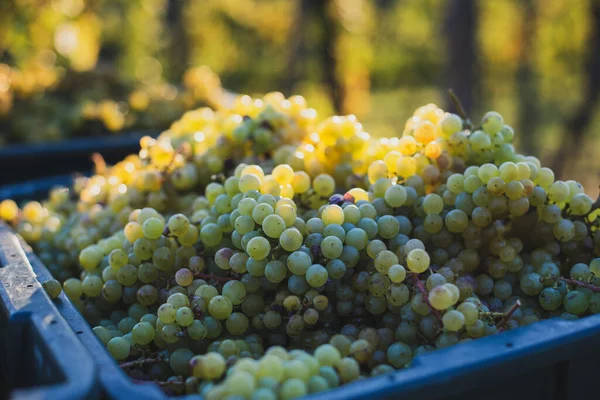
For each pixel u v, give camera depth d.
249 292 0.57
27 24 2.08
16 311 0.52
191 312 0.55
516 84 3.26
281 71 3.97
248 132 0.73
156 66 3.83
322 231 0.57
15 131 1.42
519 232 0.62
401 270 0.54
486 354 0.47
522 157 0.64
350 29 2.96
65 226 0.80
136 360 0.56
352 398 0.44
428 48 4.79
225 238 0.61
